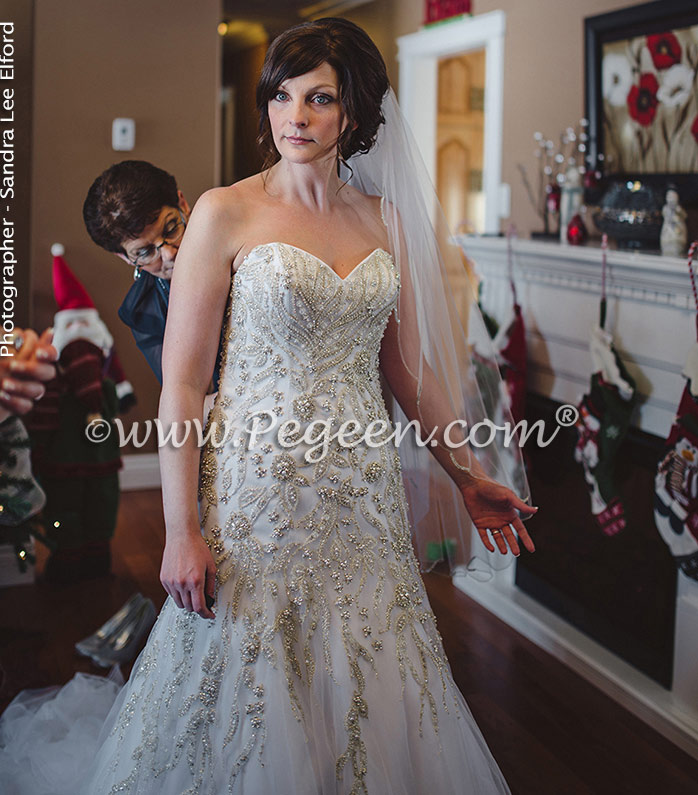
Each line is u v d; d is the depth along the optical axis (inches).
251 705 66.2
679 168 127.7
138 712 75.0
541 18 168.6
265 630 67.3
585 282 124.3
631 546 118.1
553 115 166.2
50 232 158.9
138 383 187.0
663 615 112.8
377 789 66.0
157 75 161.0
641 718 111.4
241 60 318.7
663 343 111.2
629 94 137.6
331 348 69.7
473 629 135.3
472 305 102.5
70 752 93.4
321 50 66.5
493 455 91.0
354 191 77.6
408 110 233.9
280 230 69.9
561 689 118.2
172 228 81.5
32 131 155.1
